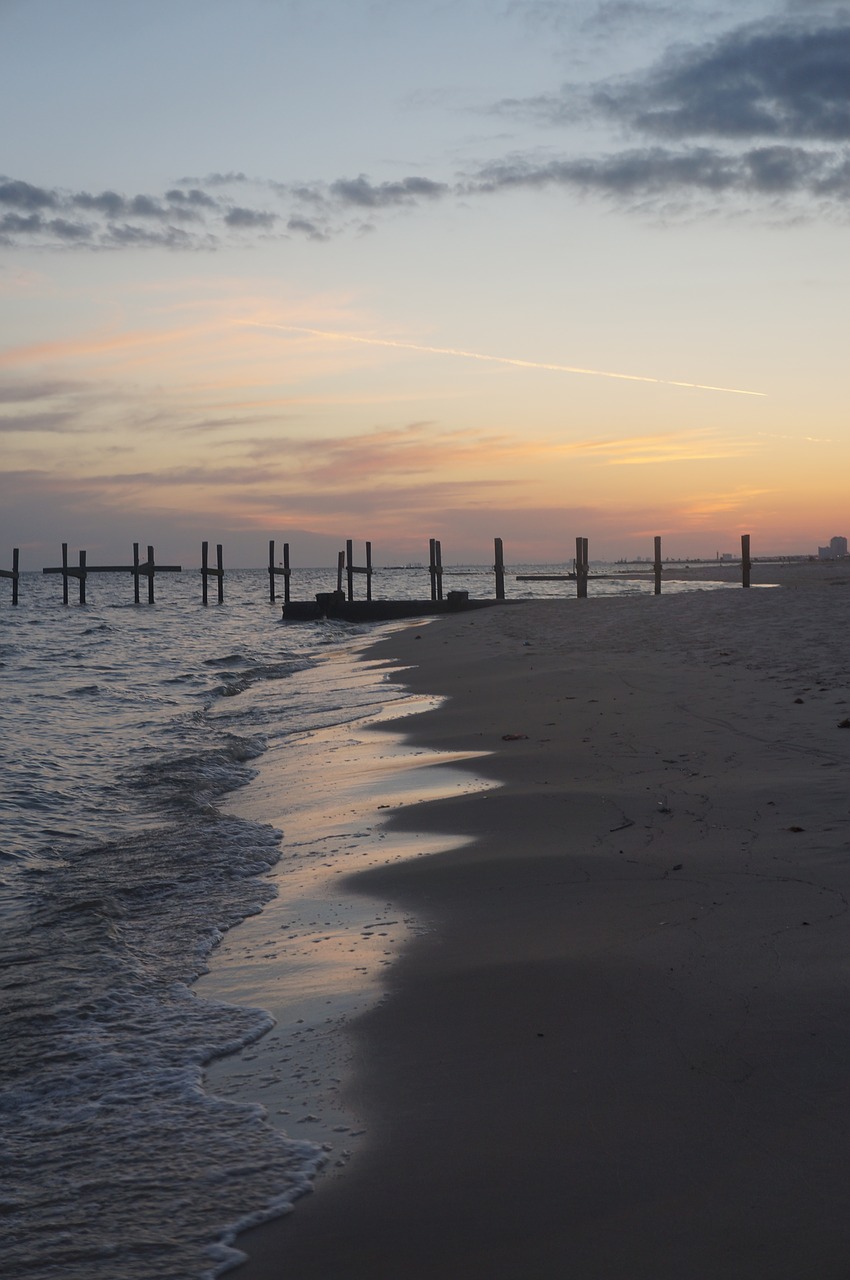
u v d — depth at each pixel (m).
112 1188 3.43
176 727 15.99
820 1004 4.15
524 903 5.92
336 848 7.80
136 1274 2.97
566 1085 3.74
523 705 14.02
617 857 6.64
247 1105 3.91
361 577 148.00
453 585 103.06
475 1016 4.43
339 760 11.66
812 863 6.05
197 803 10.12
